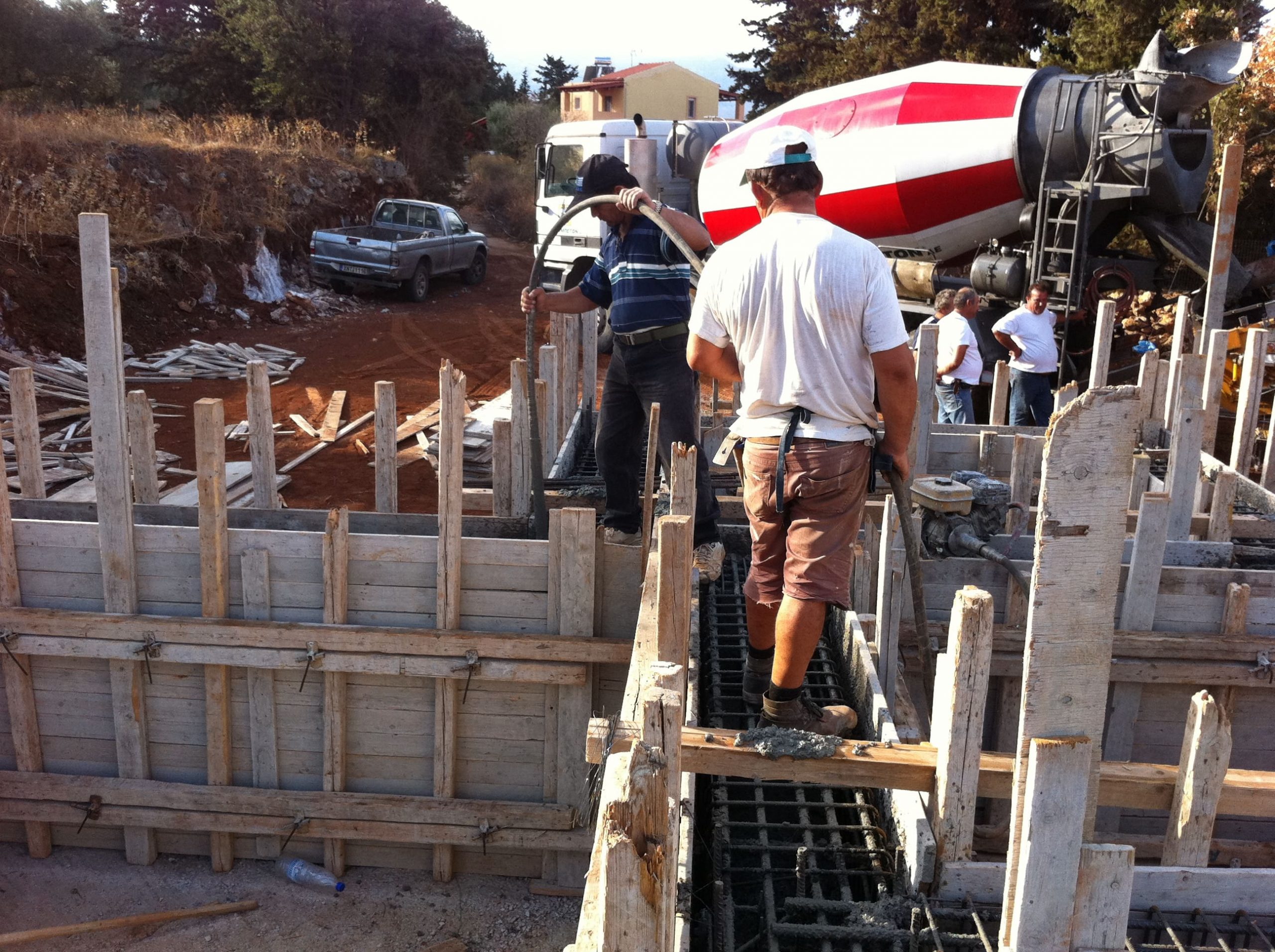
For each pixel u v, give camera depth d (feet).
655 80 152.25
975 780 9.64
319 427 43.80
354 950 19.58
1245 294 40.81
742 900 11.45
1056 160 37.52
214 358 53.42
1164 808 9.70
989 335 40.24
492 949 19.69
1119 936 6.46
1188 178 36.19
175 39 114.93
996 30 76.43
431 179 109.40
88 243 18.74
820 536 10.00
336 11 103.55
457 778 20.90
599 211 16.51
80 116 74.95
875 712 12.85
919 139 40.01
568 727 20.12
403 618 20.13
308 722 20.95
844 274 9.35
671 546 9.53
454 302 73.82
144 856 21.72
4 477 20.25
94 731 21.43
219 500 19.75
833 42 98.58
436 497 35.99
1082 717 6.22
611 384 18.29
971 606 9.19
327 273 70.79
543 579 19.61
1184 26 57.47
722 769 9.68
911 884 10.14
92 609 20.66
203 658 20.15
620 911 4.92
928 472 24.53
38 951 19.27
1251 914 9.55
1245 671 18.15
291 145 84.23
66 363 48.85
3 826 22.44
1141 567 18.10
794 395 9.76
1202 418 21.50
